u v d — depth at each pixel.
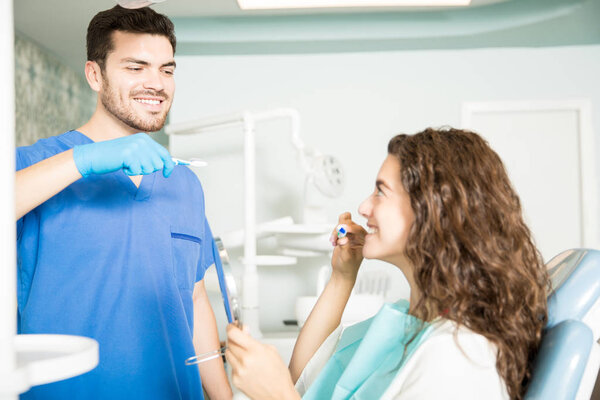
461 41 3.65
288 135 3.82
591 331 0.73
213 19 3.51
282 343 2.81
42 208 1.14
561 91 3.82
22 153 1.15
